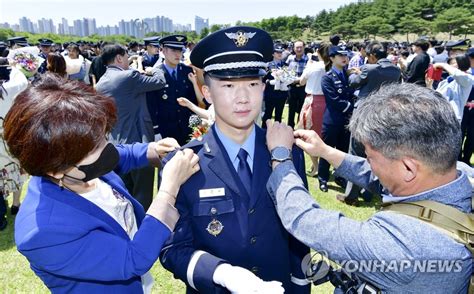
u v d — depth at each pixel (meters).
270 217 1.34
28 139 1.01
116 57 3.89
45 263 1.06
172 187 1.21
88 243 1.09
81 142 1.03
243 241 1.31
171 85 4.39
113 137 3.71
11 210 4.29
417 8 75.94
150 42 8.95
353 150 3.83
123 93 3.61
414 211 0.97
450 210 0.93
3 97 3.59
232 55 1.20
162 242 1.15
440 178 0.97
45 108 1.02
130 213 1.40
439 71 8.16
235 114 1.23
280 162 1.25
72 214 1.10
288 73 7.66
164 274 3.17
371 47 4.57
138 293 1.33
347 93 4.72
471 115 5.55
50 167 1.05
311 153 1.47
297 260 1.45
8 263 3.37
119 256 1.09
